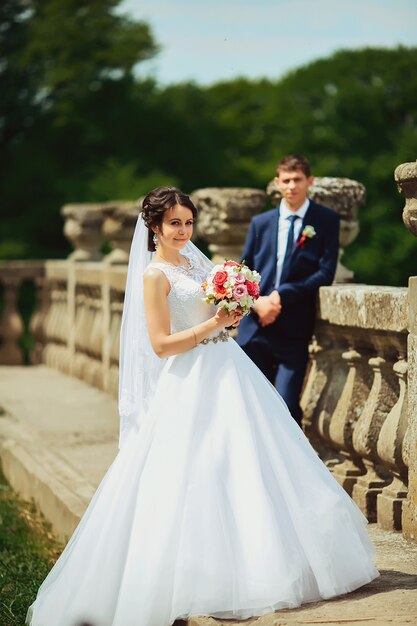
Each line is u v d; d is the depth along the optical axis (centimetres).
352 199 844
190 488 514
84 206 1552
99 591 516
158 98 4497
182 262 568
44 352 1727
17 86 3959
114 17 4119
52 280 1694
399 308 629
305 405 763
